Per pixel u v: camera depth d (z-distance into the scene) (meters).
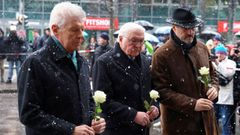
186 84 5.27
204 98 5.34
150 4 36.28
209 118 5.30
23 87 3.79
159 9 36.59
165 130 5.44
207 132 5.28
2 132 10.27
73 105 3.89
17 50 18.44
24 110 3.75
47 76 3.80
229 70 9.39
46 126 3.72
